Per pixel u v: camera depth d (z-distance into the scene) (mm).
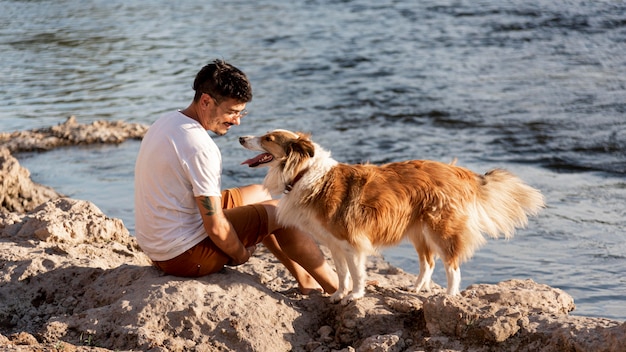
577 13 21328
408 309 4566
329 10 25891
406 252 7664
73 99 15469
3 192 8609
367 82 15875
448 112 13367
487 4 24094
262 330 4371
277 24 23781
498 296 4469
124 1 30766
